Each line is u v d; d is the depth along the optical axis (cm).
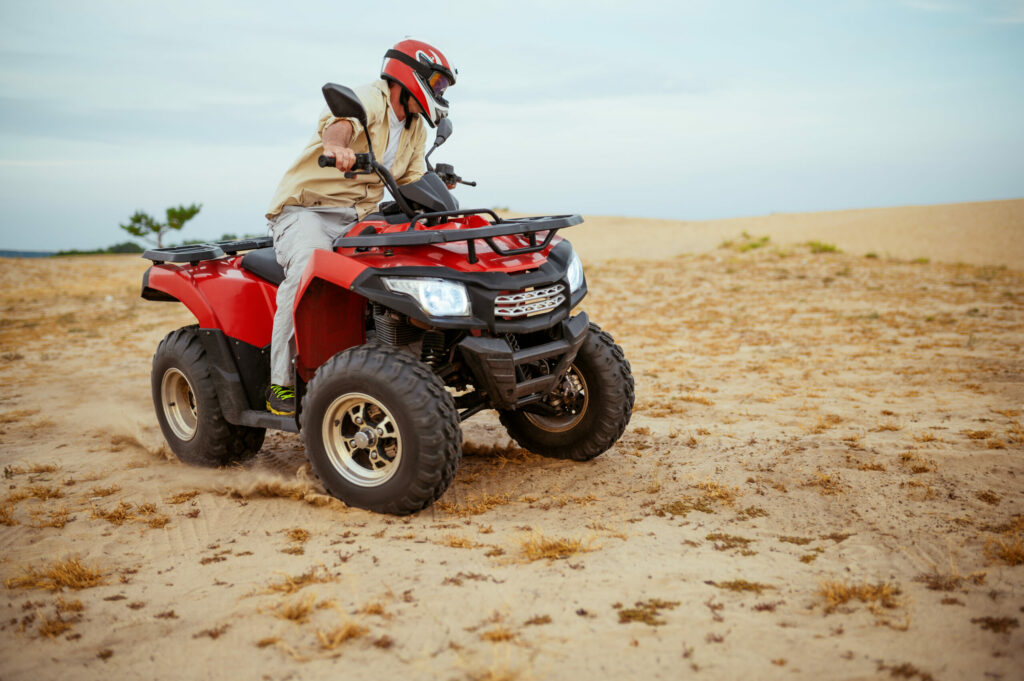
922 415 562
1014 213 3884
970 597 272
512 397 375
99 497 430
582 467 452
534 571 304
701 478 424
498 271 367
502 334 370
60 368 956
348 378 362
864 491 393
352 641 253
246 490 421
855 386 692
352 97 355
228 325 447
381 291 360
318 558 327
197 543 354
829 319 1182
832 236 3519
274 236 429
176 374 484
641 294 1571
